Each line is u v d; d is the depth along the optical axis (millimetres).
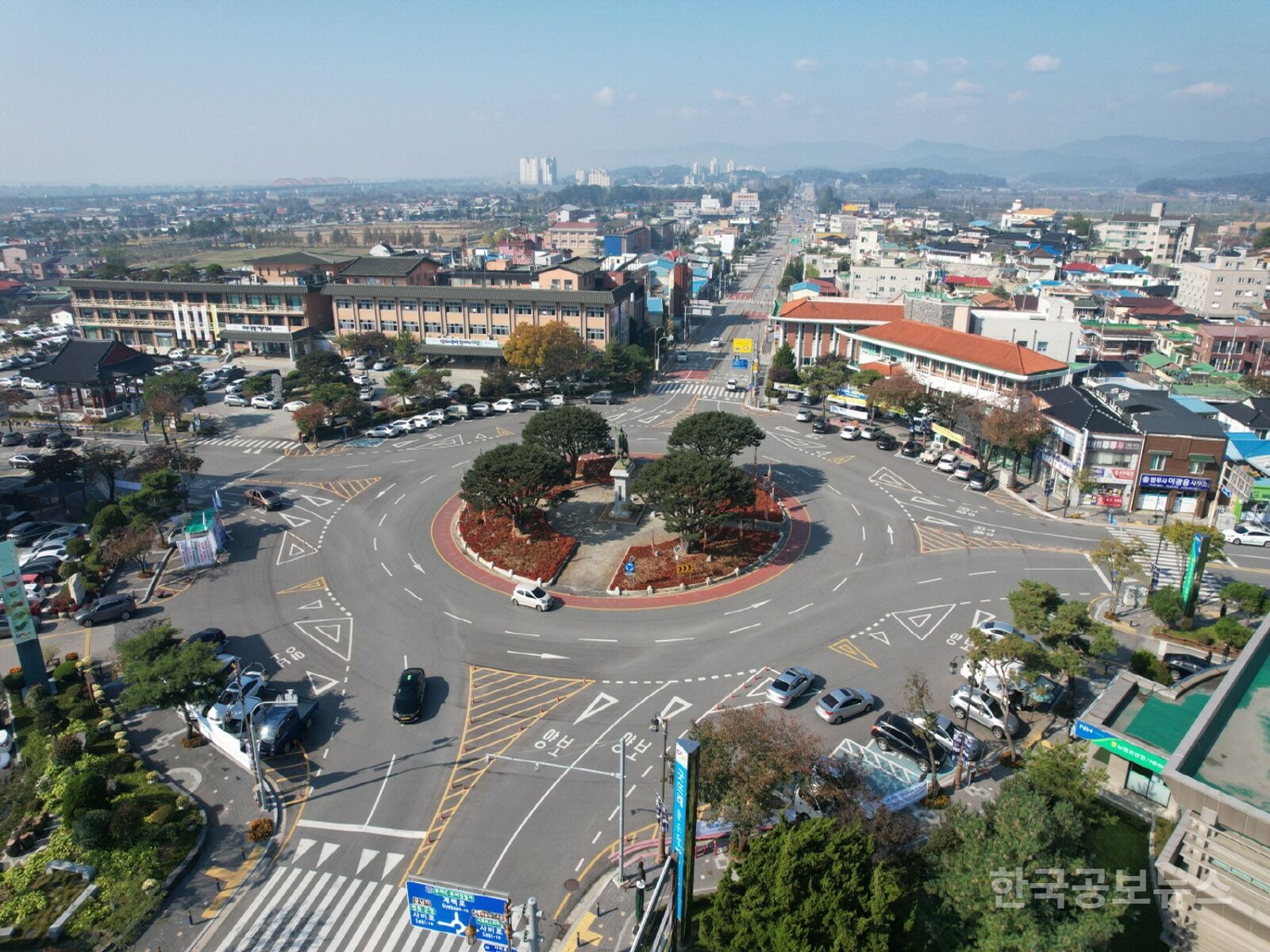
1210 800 27141
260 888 38469
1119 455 82062
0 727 50844
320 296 156125
